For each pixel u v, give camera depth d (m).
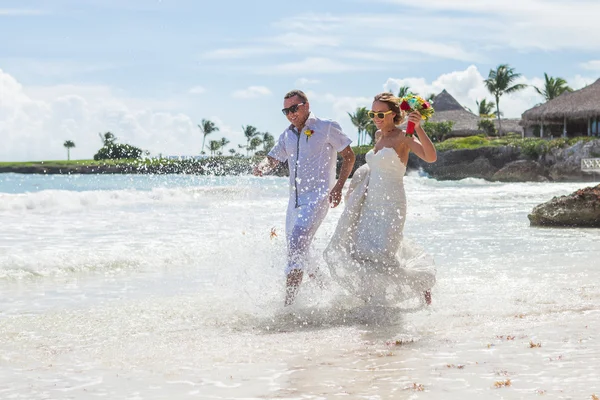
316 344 3.91
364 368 3.38
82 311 4.88
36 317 4.66
